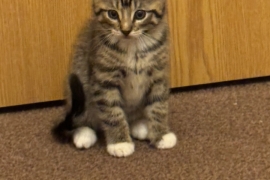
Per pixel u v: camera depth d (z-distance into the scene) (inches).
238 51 35.2
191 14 33.9
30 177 26.2
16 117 32.8
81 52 29.6
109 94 28.6
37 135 30.4
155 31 28.0
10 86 33.2
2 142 29.6
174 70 34.8
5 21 31.9
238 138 29.0
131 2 26.9
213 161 26.9
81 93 29.5
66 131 29.8
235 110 32.3
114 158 27.7
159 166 26.7
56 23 32.6
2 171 26.8
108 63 28.1
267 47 35.5
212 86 36.0
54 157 28.0
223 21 34.5
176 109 32.9
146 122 30.0
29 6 32.0
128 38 27.3
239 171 25.9
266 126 30.0
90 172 26.5
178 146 28.5
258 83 36.1
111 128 28.6
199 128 30.4
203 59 35.0
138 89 29.0
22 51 32.7
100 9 27.7
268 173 25.6
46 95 33.9
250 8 34.6
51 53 33.1
